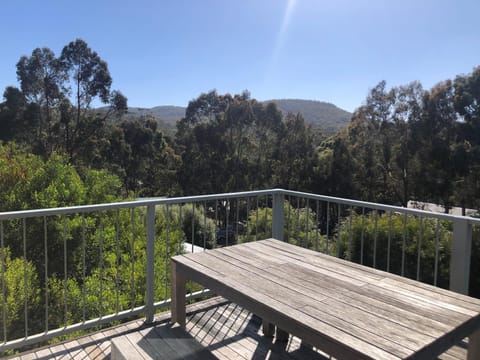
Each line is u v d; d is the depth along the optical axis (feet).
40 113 80.02
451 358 6.34
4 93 78.18
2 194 29.91
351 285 5.27
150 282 8.49
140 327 8.20
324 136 94.17
